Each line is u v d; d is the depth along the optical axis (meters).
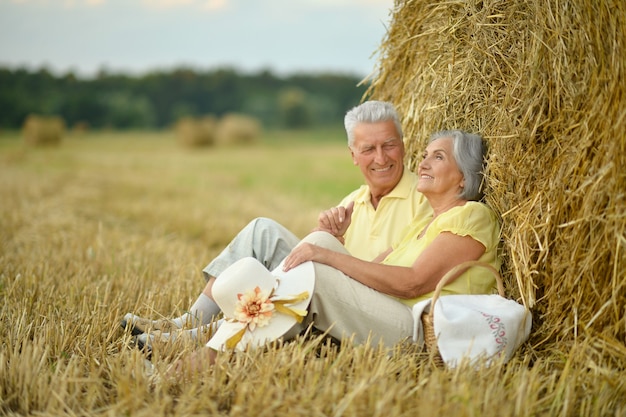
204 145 41.91
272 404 3.21
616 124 3.48
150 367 3.86
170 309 4.99
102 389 3.53
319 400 3.22
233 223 10.17
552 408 3.28
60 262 6.43
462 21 4.75
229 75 92.88
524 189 4.05
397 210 4.72
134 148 41.22
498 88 4.39
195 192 15.11
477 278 4.07
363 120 4.64
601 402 3.33
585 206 3.61
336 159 31.14
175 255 7.09
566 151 3.78
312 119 79.81
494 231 4.20
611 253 3.55
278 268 4.14
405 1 5.34
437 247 4.03
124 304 4.98
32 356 3.69
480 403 3.18
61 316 4.72
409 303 4.15
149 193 14.63
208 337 4.13
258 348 3.70
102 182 16.92
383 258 4.55
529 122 4.02
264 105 89.69
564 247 3.77
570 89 3.78
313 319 3.97
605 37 3.59
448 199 4.37
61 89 84.12
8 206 10.89
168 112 87.81
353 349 3.71
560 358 3.78
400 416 3.10
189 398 3.34
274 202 13.50
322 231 4.35
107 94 85.81
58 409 3.36
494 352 3.63
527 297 3.95
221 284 3.87
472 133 4.58
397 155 4.66
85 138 56.00
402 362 3.62
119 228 9.45
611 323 3.61
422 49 5.27
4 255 6.98
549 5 3.90
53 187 14.80
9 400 3.41
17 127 76.12
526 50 4.13
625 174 3.48
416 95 5.38
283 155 34.66
